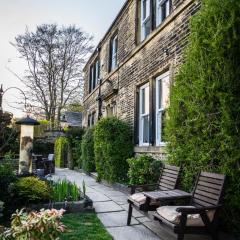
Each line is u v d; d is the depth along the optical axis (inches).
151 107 335.9
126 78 434.0
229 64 170.1
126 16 446.3
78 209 246.4
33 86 1256.2
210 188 160.6
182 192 184.9
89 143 561.6
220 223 177.0
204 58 187.2
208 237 174.4
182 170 211.6
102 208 261.1
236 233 168.1
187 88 206.1
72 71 1304.1
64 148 853.2
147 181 286.5
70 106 1310.3
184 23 269.0
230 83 168.7
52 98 1274.6
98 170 451.5
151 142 332.2
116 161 384.8
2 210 211.3
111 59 549.3
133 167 302.2
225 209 170.7
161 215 159.2
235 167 165.9
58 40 1284.4
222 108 169.3
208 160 185.0
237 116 165.2
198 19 193.9
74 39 1300.4
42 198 243.3
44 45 1263.5
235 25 168.2
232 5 168.6
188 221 148.3
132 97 403.9
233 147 163.3
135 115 387.2
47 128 1137.4
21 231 108.6
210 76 182.2
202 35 189.9
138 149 365.7
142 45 365.4
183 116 216.2
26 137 333.7
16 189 236.8
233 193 166.1
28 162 332.2
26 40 1248.2
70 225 204.7
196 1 250.8
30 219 111.7
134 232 192.5
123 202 286.4
